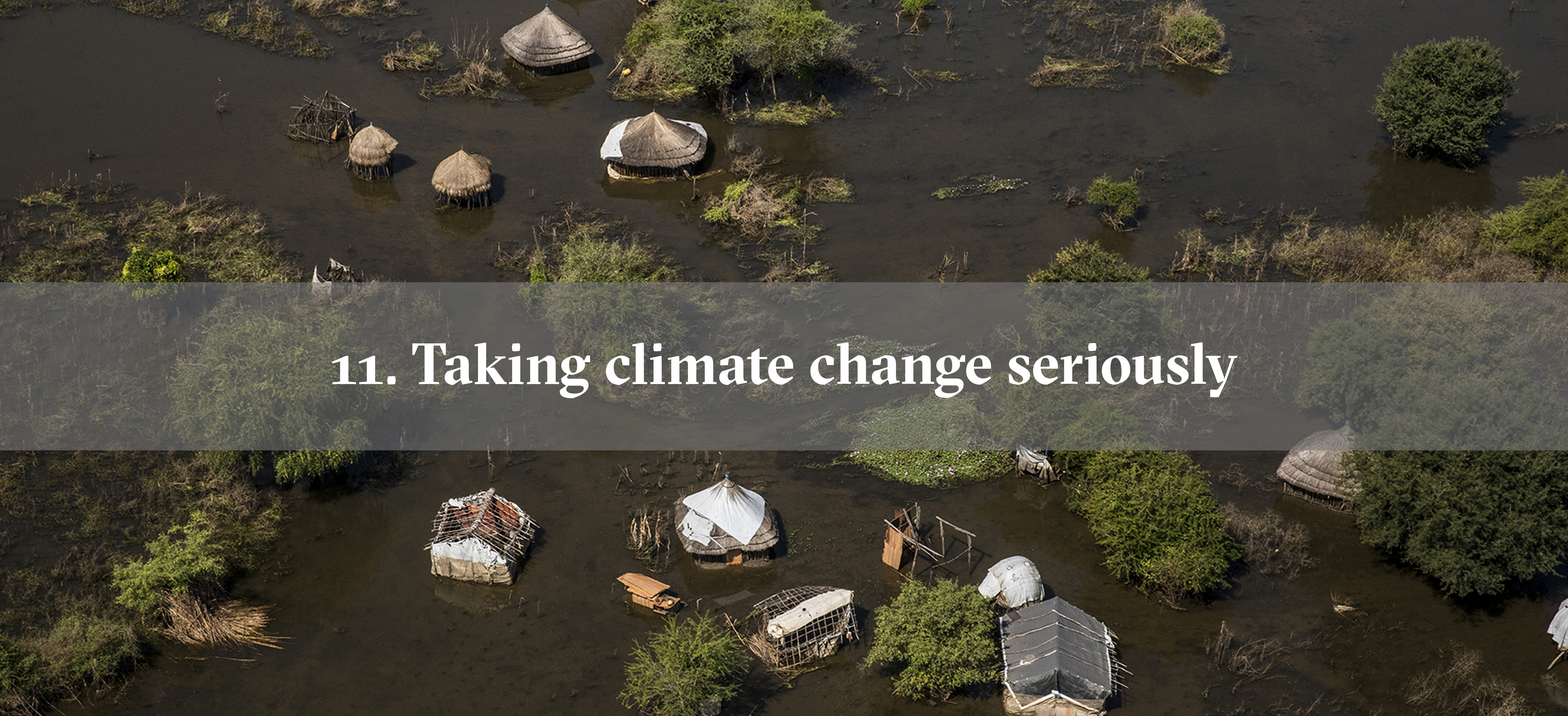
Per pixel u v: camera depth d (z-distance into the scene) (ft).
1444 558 127.95
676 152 195.62
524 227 188.65
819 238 188.75
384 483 144.77
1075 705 118.21
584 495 144.05
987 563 137.18
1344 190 202.08
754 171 202.80
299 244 182.91
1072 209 196.34
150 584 124.47
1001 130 216.54
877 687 123.24
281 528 139.03
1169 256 185.68
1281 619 131.03
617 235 187.11
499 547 131.85
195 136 205.98
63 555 133.69
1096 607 132.16
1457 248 183.93
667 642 119.65
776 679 123.54
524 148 207.31
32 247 177.99
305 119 206.80
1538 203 181.47
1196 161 208.54
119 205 188.44
